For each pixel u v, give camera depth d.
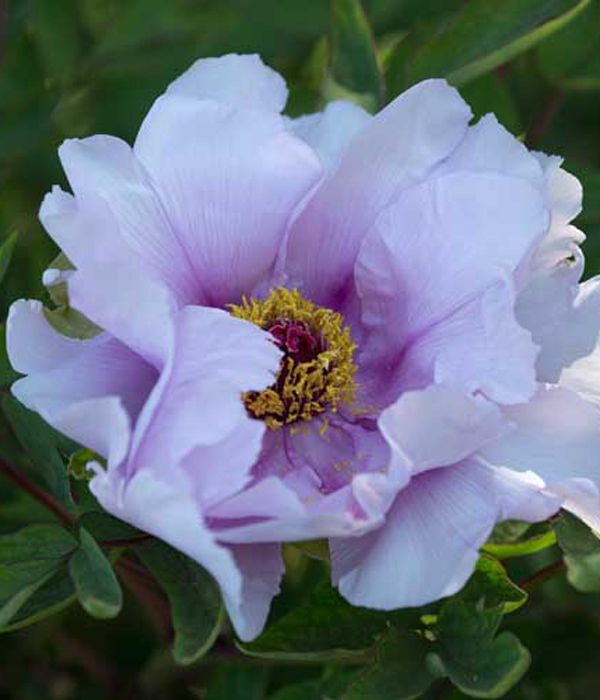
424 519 0.55
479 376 0.56
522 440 0.57
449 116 0.59
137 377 0.56
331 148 0.61
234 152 0.58
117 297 0.54
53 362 0.57
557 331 0.59
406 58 0.66
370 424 0.61
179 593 0.55
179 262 0.59
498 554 0.58
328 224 0.61
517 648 0.54
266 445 0.61
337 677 0.63
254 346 0.55
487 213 0.57
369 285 0.61
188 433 0.53
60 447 0.59
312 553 0.56
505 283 0.55
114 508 0.53
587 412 0.57
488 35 0.65
